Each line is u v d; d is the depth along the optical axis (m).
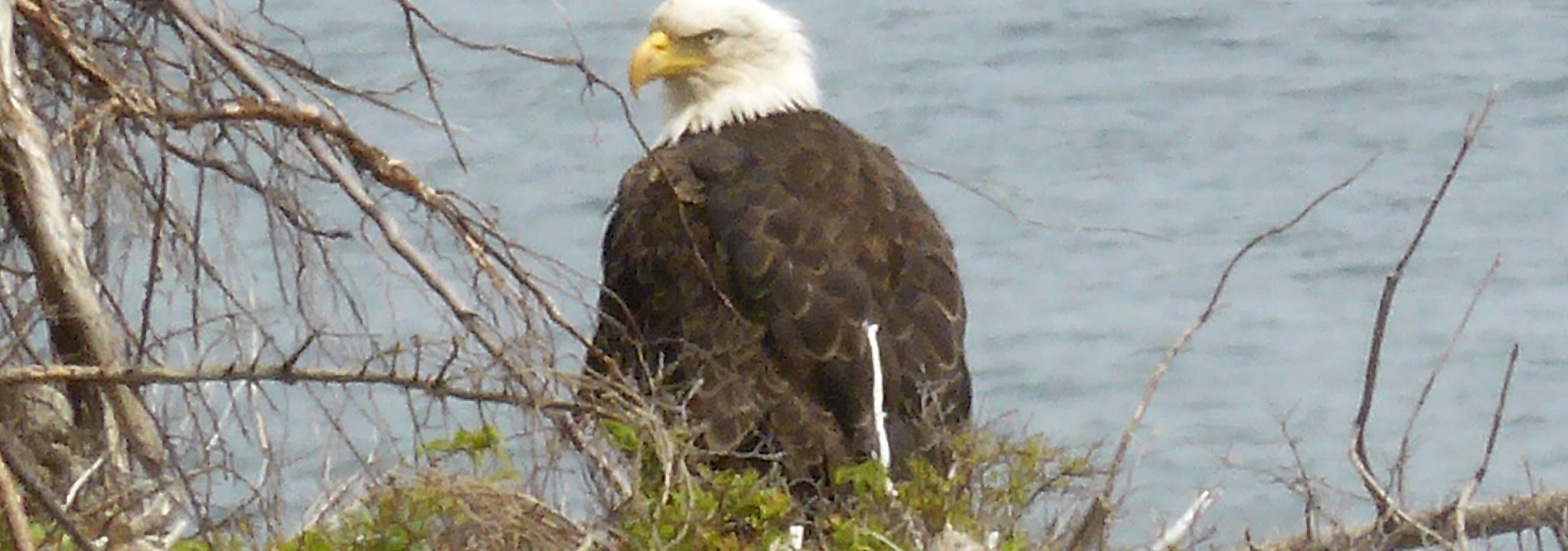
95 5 9.79
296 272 9.66
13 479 8.97
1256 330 27.25
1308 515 10.53
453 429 9.42
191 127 9.54
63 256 9.45
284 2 24.56
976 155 34.22
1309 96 37.62
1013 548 9.63
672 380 11.88
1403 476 10.84
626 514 9.23
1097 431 23.12
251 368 8.94
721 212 12.37
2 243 9.98
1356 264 29.86
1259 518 16.48
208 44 9.61
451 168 24.61
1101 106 36.66
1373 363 10.52
